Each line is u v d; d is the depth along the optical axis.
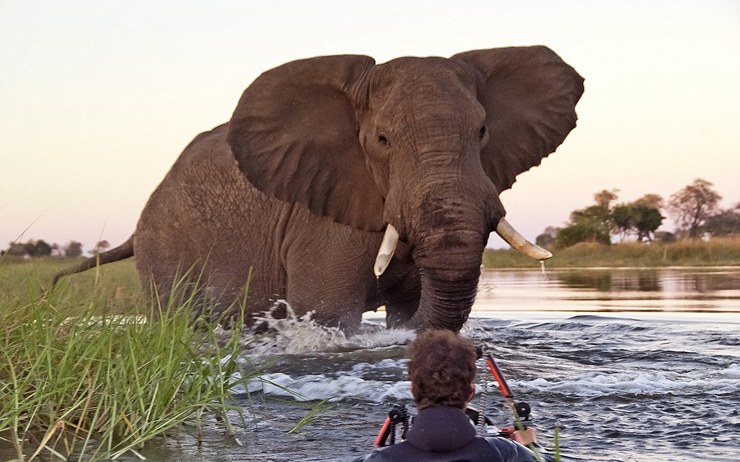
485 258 28.94
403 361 7.26
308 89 8.23
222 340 7.46
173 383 5.43
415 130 7.28
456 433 3.47
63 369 5.19
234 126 8.37
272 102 8.30
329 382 6.38
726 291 15.33
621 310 11.75
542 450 3.84
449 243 6.84
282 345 8.19
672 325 9.63
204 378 5.54
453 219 6.87
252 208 9.23
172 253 9.83
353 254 8.20
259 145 8.31
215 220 9.48
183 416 5.31
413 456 3.47
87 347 5.52
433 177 7.04
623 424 5.06
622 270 24.98
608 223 34.50
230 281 9.27
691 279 19.45
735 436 4.76
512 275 23.23
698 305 12.39
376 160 7.68
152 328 5.91
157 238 9.99
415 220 7.01
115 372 5.34
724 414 5.24
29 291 6.05
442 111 7.28
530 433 3.93
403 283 8.34
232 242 9.32
